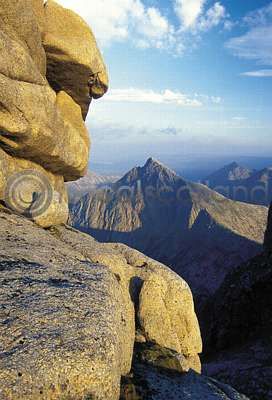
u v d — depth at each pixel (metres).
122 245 36.78
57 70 41.84
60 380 17.33
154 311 31.23
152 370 27.62
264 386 43.41
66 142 39.88
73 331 19.28
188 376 28.30
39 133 34.50
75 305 21.22
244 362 51.31
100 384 18.09
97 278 25.22
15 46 31.84
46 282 22.94
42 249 27.69
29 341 18.14
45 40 38.84
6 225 29.86
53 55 40.00
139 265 34.28
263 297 65.50
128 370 26.27
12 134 32.78
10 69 31.41
